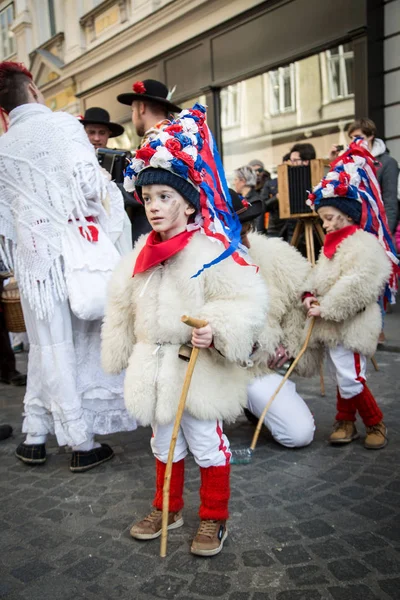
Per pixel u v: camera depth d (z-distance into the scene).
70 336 2.95
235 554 2.13
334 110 7.54
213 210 2.17
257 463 2.97
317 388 4.25
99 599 1.92
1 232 2.95
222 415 2.12
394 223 5.40
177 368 2.12
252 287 2.06
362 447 3.11
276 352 3.13
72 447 3.04
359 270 2.89
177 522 2.36
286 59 7.52
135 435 3.55
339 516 2.38
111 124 4.55
